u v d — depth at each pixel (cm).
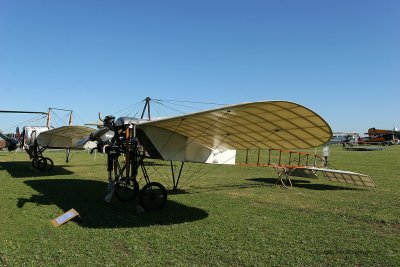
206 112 621
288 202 862
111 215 691
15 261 426
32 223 608
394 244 523
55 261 429
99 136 991
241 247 498
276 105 560
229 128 779
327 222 657
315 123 641
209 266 425
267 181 1295
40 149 1614
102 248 483
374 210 771
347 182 1186
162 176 1427
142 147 860
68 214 639
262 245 509
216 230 587
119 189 876
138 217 679
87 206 773
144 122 806
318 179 1383
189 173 1564
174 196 931
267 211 748
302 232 583
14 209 722
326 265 435
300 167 1216
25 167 1722
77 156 2744
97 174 1464
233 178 1383
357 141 5884
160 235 552
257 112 614
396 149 4141
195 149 966
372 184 1110
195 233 567
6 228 571
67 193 946
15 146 1770
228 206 800
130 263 428
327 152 1384
